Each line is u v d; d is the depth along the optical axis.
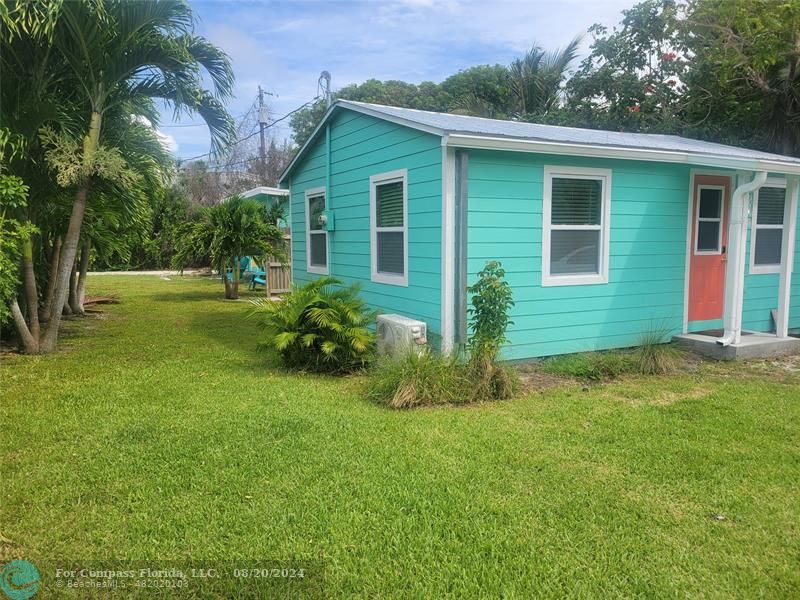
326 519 3.10
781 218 8.88
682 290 8.00
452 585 2.55
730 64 13.15
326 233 9.88
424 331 6.40
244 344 8.34
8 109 6.97
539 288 6.93
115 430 4.46
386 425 4.62
